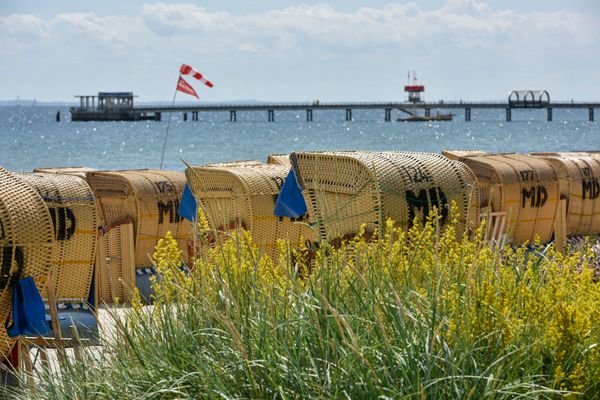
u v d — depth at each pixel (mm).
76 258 16062
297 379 7648
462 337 7797
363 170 16484
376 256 9695
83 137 158250
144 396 8031
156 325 9266
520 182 24406
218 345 8352
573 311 8039
